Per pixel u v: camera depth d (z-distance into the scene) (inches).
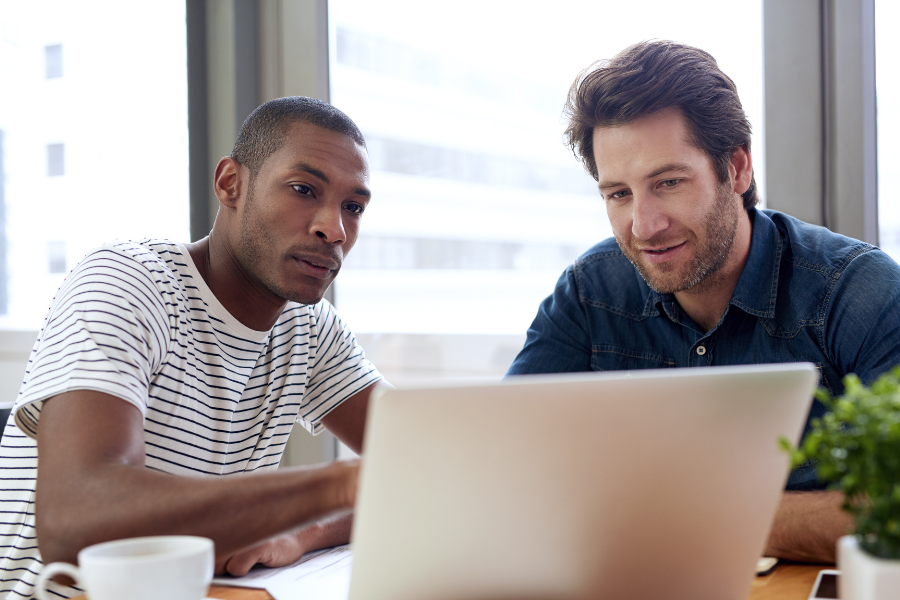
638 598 26.2
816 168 64.4
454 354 81.6
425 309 83.1
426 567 22.9
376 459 21.1
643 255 50.6
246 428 48.1
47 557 30.2
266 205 45.5
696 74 48.8
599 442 23.2
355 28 86.9
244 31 88.7
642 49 49.9
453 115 81.0
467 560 23.2
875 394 20.6
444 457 21.6
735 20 67.6
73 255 103.5
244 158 47.3
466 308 81.0
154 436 41.8
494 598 24.1
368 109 86.4
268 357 49.4
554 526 23.7
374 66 85.6
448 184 82.0
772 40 65.5
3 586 40.7
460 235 81.1
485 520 22.8
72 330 36.7
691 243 49.5
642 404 23.5
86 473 30.9
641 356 56.5
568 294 59.1
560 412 22.4
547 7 76.0
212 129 89.2
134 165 97.0
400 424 20.9
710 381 24.4
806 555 34.9
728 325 52.9
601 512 24.2
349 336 56.3
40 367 36.1
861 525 20.3
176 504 28.9
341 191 46.4
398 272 84.4
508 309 78.9
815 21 63.8
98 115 100.0
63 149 103.0
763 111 66.3
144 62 95.8
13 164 107.3
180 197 93.2
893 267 49.0
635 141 48.6
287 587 32.4
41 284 106.4
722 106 49.3
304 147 45.3
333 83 88.5
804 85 64.5
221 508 28.6
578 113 51.8
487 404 21.6
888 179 63.3
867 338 47.3
